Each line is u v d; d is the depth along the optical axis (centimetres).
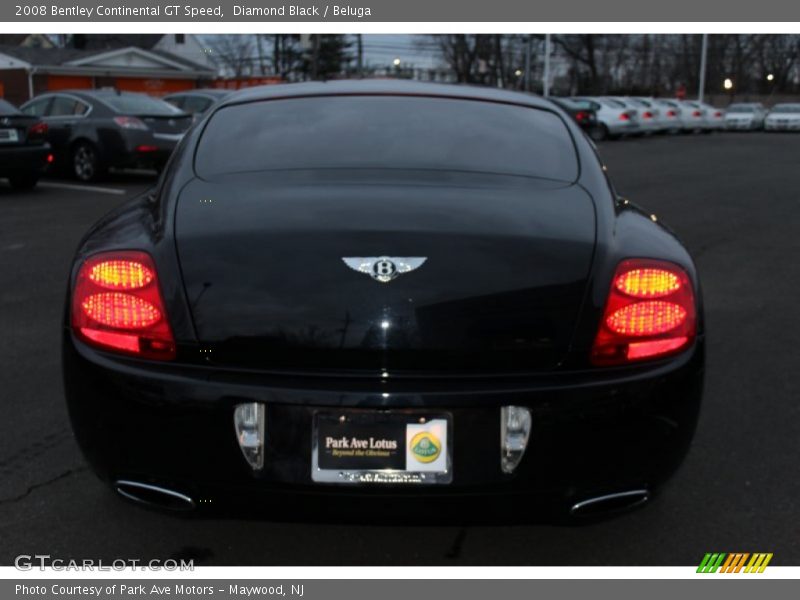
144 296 238
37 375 438
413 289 230
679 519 302
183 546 283
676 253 257
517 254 238
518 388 226
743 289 659
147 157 1314
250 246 239
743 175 1670
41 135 1210
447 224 244
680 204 1193
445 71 7256
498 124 313
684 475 334
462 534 292
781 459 349
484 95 336
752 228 975
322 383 227
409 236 238
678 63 7488
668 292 243
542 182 280
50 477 327
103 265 246
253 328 231
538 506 232
